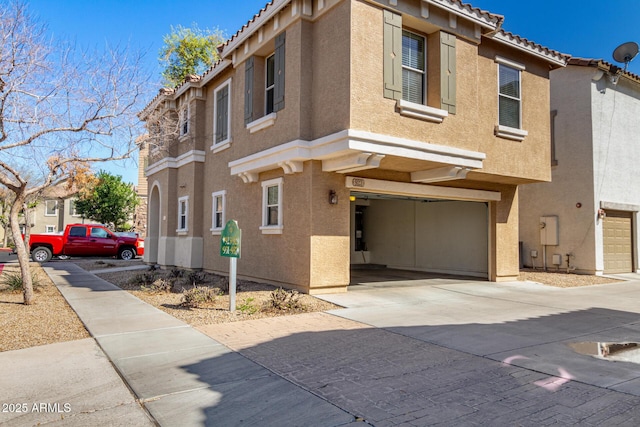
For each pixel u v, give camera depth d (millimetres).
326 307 9414
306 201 10688
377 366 5660
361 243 20047
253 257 12789
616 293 12047
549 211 17344
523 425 3988
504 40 12125
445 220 16438
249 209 13094
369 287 12266
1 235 36750
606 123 16906
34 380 5254
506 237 14125
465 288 12414
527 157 12859
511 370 5469
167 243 17406
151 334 7277
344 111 9344
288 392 4820
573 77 16969
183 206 17250
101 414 4348
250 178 12602
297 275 10938
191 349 6430
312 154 10297
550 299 10883
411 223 17859
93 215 34781
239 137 13320
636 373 5312
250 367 5633
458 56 10867
